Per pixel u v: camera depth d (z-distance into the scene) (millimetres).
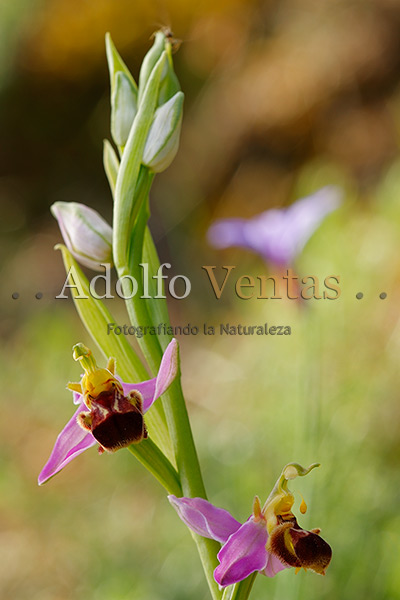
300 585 341
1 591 505
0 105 1265
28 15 1256
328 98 1015
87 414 234
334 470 412
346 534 400
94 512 547
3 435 682
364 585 387
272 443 501
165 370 230
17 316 933
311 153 1008
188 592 441
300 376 394
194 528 232
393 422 458
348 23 1042
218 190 1053
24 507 573
